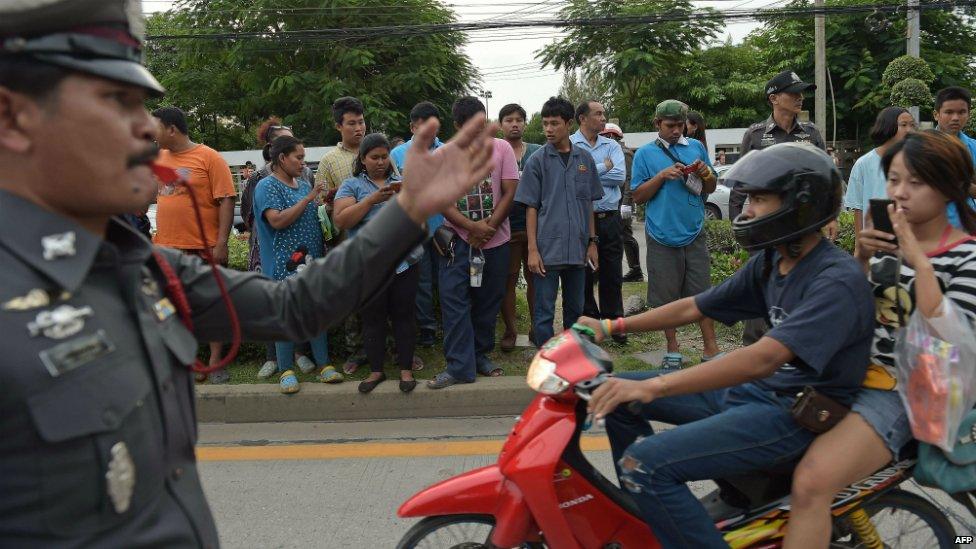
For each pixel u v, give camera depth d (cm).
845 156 2611
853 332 219
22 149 106
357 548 332
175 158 519
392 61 2745
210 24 2680
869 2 2561
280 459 433
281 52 2625
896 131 490
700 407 264
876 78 2544
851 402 231
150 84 114
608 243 611
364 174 496
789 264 237
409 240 143
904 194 231
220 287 147
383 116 2469
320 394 497
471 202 495
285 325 148
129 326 115
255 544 338
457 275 495
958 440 221
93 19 107
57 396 100
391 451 440
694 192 541
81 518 104
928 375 216
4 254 103
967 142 538
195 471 127
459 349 500
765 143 574
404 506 246
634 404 225
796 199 220
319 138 2555
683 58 2983
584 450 421
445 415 496
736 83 2959
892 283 232
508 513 243
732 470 234
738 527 245
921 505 261
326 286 146
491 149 144
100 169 109
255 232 570
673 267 548
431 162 141
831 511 242
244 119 3044
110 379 107
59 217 108
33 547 102
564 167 507
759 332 545
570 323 538
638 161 553
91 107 107
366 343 503
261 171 579
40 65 103
